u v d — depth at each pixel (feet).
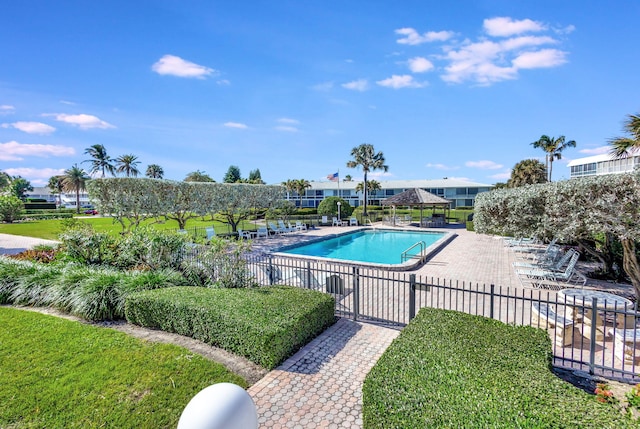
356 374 15.94
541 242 58.08
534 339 14.19
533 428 7.97
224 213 81.87
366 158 145.79
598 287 32.01
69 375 15.17
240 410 7.14
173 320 20.22
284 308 19.66
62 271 28.17
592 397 10.29
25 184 301.43
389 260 56.75
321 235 79.05
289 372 16.08
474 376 10.88
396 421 8.83
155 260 31.48
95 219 134.51
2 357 16.90
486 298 29.01
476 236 77.51
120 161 225.97
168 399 13.51
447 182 187.32
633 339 16.75
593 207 24.50
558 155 143.74
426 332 14.92
